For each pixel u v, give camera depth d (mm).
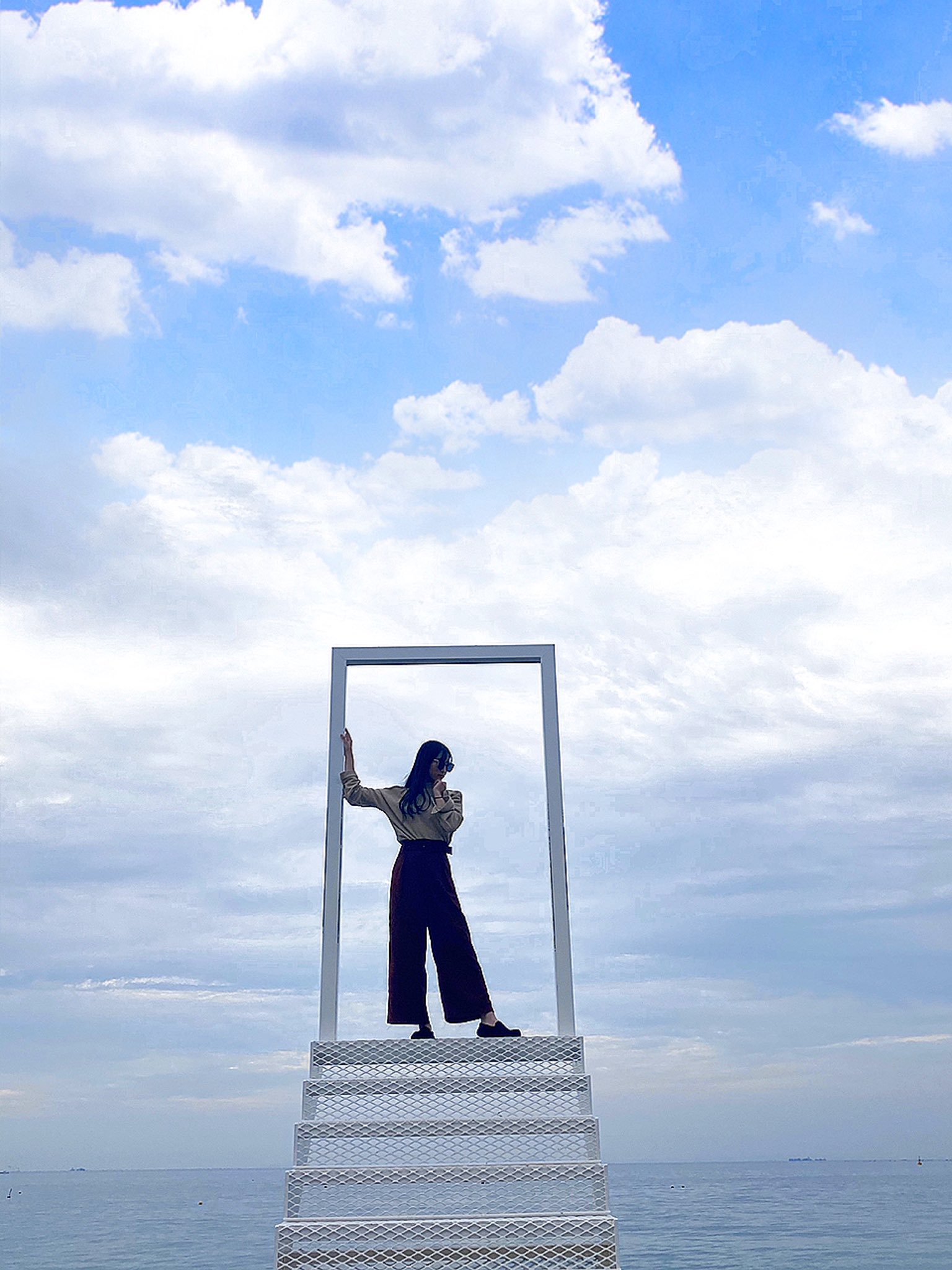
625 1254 16484
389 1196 3977
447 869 5152
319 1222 3814
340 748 5426
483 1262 3717
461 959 4965
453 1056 4527
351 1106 4359
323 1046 4535
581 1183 4008
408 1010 4910
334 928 5133
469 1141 4180
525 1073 4391
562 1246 3748
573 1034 4988
